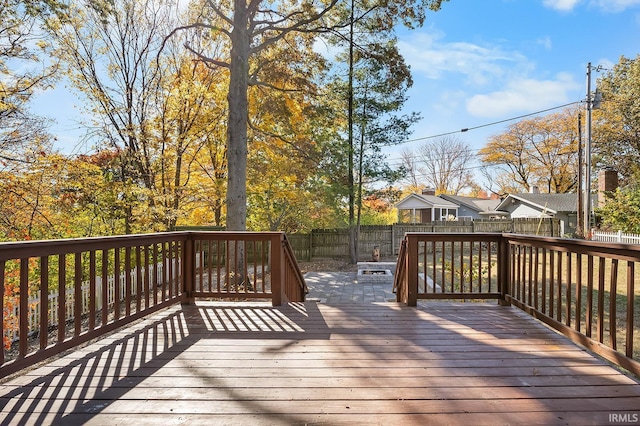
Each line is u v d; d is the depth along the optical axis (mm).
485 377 2225
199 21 9750
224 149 12391
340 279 10164
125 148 10727
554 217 19344
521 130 28266
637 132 20328
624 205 14438
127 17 10977
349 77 12500
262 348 2789
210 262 4262
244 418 1780
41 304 2355
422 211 25922
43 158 7883
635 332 5113
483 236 4141
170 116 10961
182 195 11445
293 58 10391
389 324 3402
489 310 3895
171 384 2168
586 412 1811
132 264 9984
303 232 15172
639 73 20141
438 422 1723
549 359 2516
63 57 8922
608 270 10391
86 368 2414
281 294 4184
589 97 16188
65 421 1771
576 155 25062
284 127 11852
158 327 3355
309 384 2150
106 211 9758
